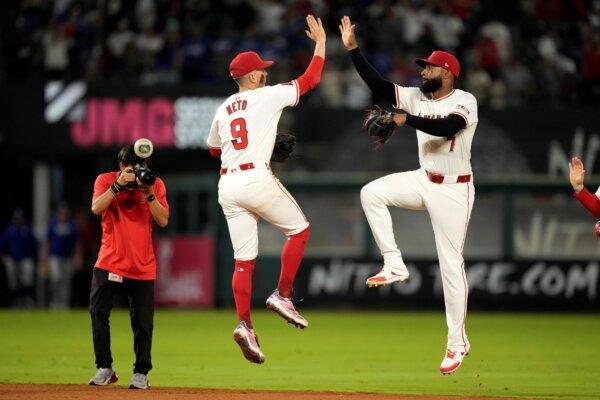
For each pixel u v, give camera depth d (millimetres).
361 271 84062
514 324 71250
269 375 42688
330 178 84125
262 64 34344
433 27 92375
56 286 82875
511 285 84000
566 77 92312
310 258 84188
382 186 35500
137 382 34844
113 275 34969
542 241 84812
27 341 56688
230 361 48000
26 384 36312
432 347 55406
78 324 68375
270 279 83750
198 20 90375
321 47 34750
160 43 87875
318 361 48531
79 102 83688
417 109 35406
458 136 34844
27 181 95000
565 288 84250
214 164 86938
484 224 84625
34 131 83750
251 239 34125
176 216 87250
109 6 90312
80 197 94562
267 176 33562
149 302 35312
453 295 35594
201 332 63281
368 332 64625
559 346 55969
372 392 37062
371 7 91375
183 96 83938
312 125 85125
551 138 86438
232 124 33719
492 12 96000
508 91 89688
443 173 35062
